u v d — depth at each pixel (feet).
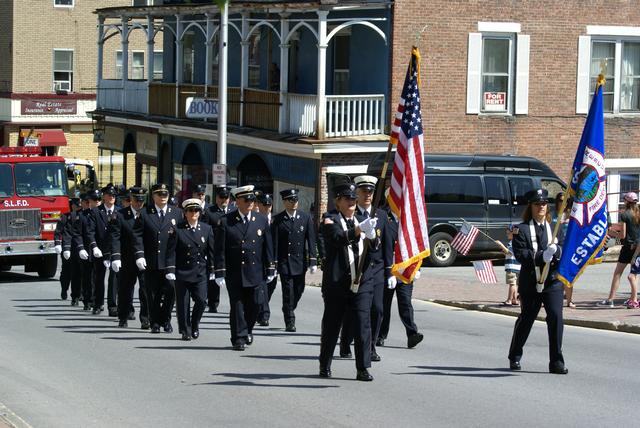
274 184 140.67
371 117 130.21
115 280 82.79
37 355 62.49
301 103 132.46
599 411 46.29
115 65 250.37
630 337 71.46
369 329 52.75
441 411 46.06
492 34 134.62
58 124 244.83
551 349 55.36
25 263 121.70
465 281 104.22
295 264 72.95
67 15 244.42
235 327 63.67
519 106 136.46
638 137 142.51
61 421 44.86
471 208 118.52
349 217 52.01
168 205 73.51
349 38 137.39
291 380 53.31
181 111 161.68
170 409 47.09
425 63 131.44
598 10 139.13
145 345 66.28
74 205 94.63
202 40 170.91
